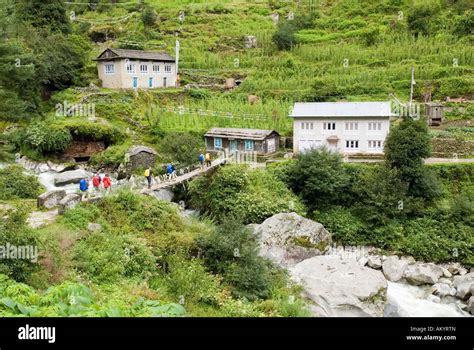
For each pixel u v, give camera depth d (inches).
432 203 1881.2
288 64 3366.1
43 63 2640.3
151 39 3796.8
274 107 2691.9
